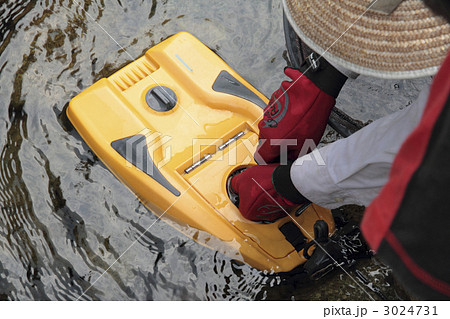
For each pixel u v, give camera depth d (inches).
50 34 64.9
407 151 23.1
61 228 52.2
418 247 22.9
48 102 59.8
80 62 63.3
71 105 54.5
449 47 26.2
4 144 57.1
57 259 50.4
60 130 57.6
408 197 22.6
